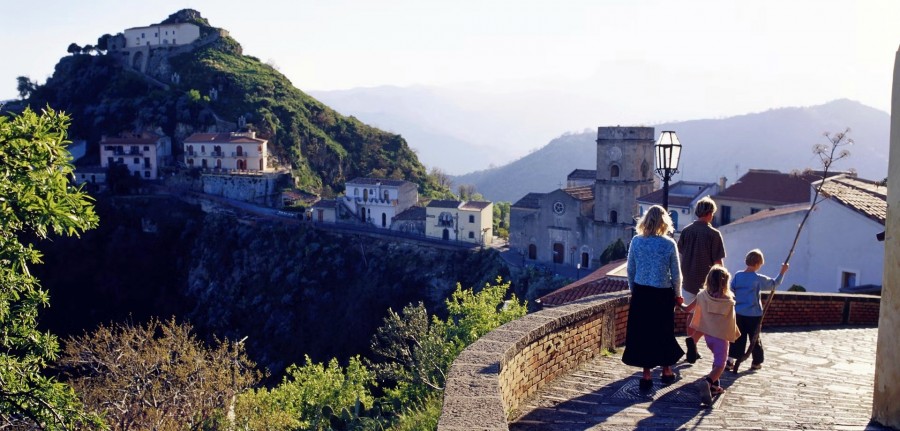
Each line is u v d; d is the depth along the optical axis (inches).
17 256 489.1
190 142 5054.1
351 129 6151.6
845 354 468.1
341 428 880.9
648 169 3223.4
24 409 510.0
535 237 3531.0
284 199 4707.2
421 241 3850.9
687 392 350.6
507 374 301.4
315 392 1179.3
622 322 448.1
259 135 5433.1
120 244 4434.1
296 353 3735.2
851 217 1016.2
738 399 343.0
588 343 406.0
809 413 319.3
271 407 1064.2
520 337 323.6
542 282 3134.8
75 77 6102.4
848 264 1023.0
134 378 916.6
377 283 3779.5
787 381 383.2
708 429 294.4
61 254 4234.7
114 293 4323.3
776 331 569.0
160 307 4355.3
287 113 5812.0
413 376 992.9
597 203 3289.9
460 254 3668.8
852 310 612.7
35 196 462.0
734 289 408.2
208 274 4355.3
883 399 295.3
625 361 349.7
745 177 2664.9
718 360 348.8
